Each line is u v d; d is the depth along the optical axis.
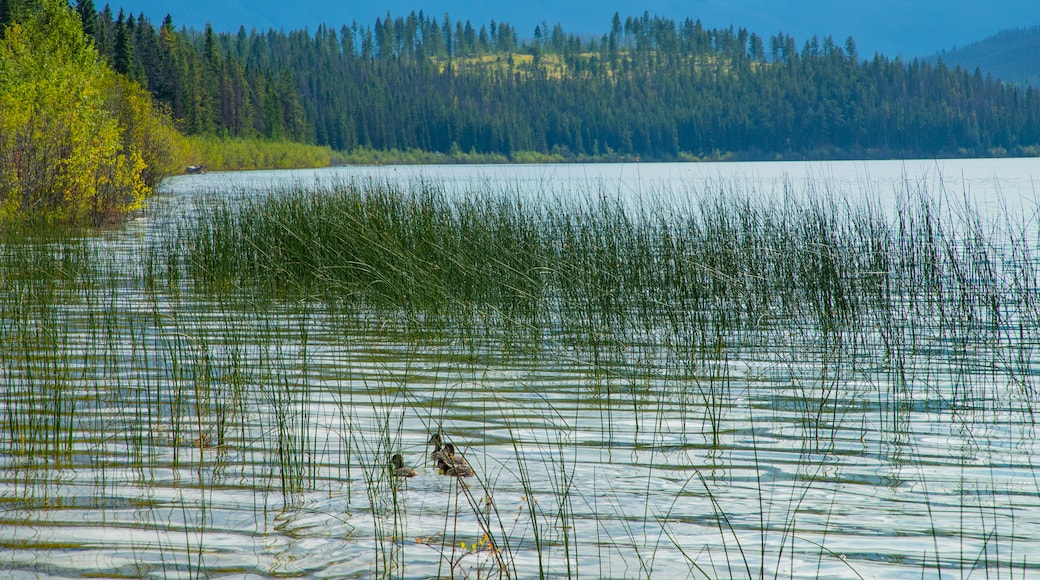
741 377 8.33
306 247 13.25
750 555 4.53
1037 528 4.87
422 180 15.50
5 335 9.45
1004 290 11.91
